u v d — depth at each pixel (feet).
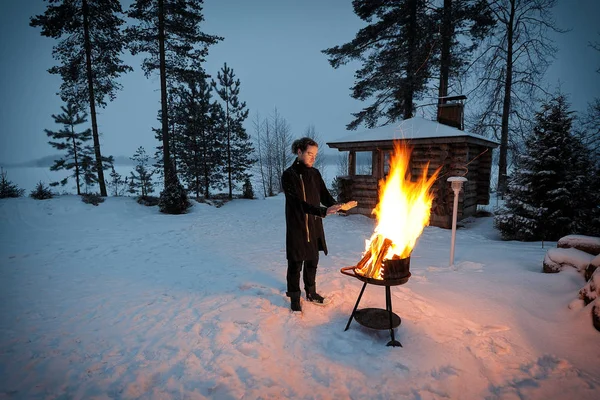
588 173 24.63
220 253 20.66
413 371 7.47
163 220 36.17
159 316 10.70
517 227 24.80
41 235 26.66
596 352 8.25
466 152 30.01
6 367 7.77
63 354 8.39
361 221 33.71
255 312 10.61
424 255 19.42
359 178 36.29
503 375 7.47
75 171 46.52
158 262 18.37
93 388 7.01
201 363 7.88
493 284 13.07
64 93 45.60
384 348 8.48
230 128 61.05
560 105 25.27
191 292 13.05
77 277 15.40
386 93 53.21
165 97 47.34
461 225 31.04
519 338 9.02
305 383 7.16
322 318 10.28
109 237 26.25
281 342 8.87
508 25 51.80
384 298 11.74
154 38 46.91
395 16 49.83
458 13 44.37
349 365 7.76
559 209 23.72
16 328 9.90
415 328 9.43
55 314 10.99
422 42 47.67
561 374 7.43
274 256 19.62
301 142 10.61
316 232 10.89
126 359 8.13
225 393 6.79
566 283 12.10
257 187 96.94
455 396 6.74
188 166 63.46
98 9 44.70
